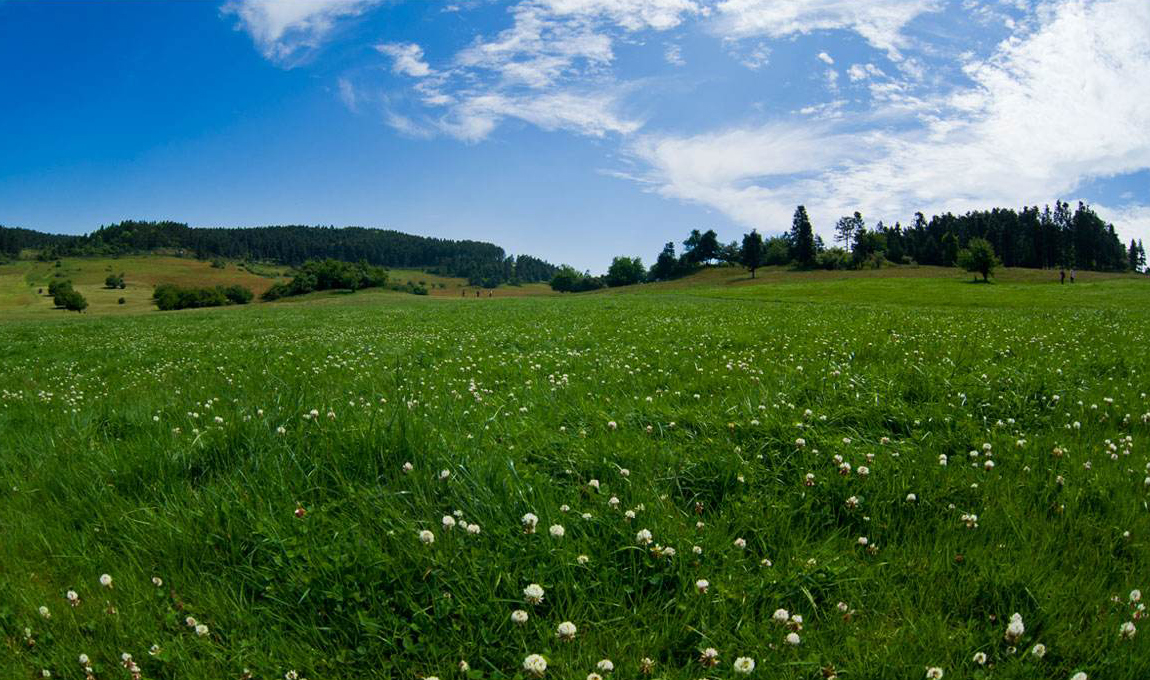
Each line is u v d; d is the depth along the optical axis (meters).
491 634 2.94
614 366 10.09
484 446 4.92
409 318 32.25
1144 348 11.48
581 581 3.30
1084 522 3.93
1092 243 178.75
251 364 13.23
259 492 4.16
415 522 3.66
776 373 8.34
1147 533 3.82
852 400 6.12
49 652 3.00
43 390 10.98
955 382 6.77
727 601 3.19
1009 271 139.88
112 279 169.38
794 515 4.07
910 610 3.16
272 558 3.50
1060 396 6.40
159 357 15.96
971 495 4.28
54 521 4.23
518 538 3.52
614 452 4.81
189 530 3.85
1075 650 2.92
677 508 4.10
